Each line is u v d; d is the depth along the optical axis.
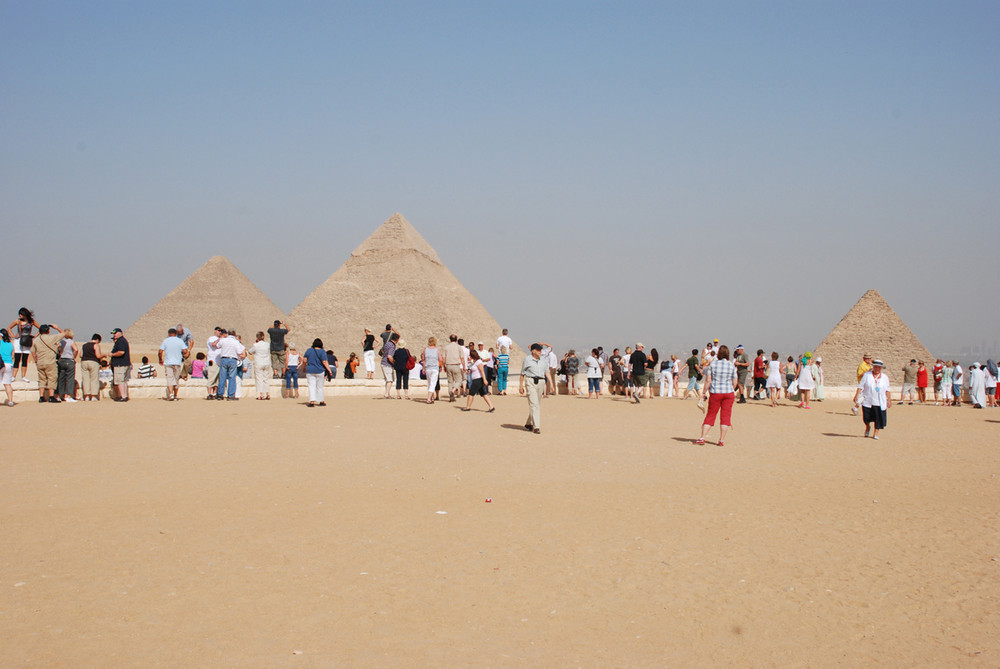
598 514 9.29
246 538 7.88
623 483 11.32
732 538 8.30
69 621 5.62
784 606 6.30
